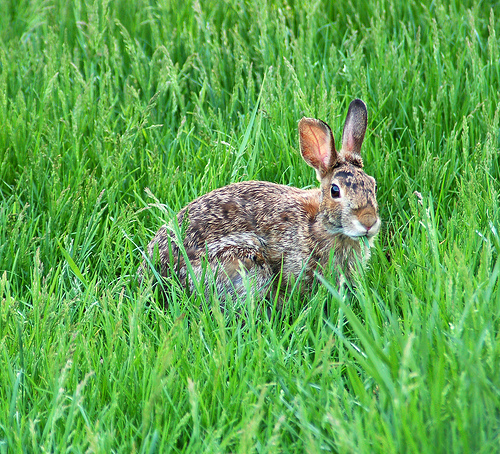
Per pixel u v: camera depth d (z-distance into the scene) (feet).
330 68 37.27
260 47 39.17
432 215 25.21
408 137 33.76
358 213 24.81
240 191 28.09
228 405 18.58
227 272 25.85
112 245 28.12
